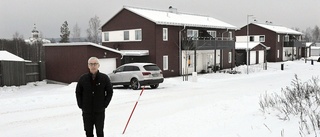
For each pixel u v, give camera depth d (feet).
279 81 74.95
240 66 138.31
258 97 36.76
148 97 46.50
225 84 71.36
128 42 101.14
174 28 99.50
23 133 25.22
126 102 41.34
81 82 18.47
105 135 23.20
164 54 95.96
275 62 173.99
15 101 42.11
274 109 25.08
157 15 103.04
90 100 18.39
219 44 112.27
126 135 22.82
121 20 102.99
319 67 137.18
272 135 18.21
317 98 24.39
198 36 109.60
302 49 221.05
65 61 77.46
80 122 28.84
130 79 62.08
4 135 24.81
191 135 21.22
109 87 18.88
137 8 106.22
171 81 77.05
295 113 22.09
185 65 104.68
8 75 69.56
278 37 178.09
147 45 95.20
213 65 119.96
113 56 81.20
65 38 257.34
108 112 33.73
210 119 25.80
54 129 26.25
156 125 25.38
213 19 133.80
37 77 80.69
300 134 16.90
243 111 27.58
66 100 43.42
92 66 18.22
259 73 111.24
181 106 36.68
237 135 19.35
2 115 32.91
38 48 196.13
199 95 47.85
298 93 28.30
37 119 30.58
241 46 153.48
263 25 182.70
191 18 117.80
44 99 43.93
